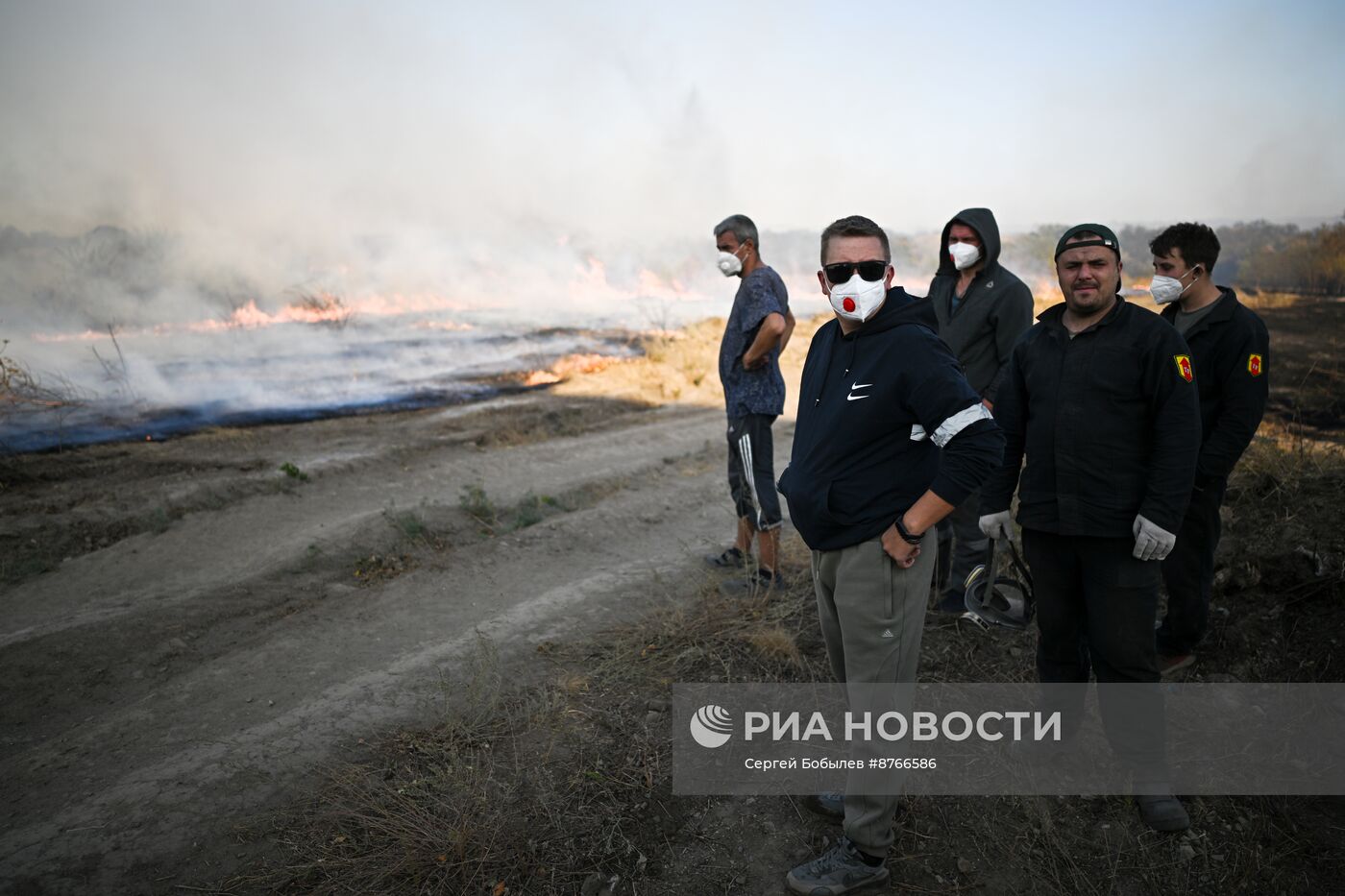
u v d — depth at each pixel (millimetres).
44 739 3312
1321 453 5504
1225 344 3217
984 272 3938
